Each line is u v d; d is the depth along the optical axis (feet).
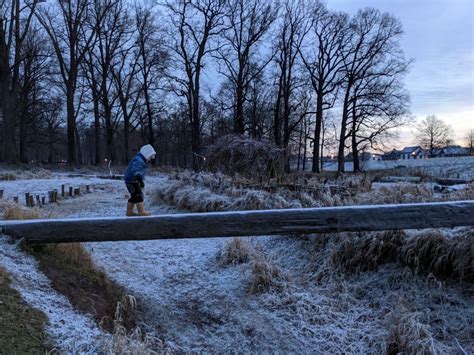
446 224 14.16
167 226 13.99
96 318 11.88
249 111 125.59
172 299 15.83
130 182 25.52
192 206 31.01
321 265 18.58
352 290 16.70
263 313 15.10
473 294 15.08
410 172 81.97
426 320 14.32
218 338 13.67
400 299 14.71
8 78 89.45
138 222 13.94
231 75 114.93
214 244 22.79
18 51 94.68
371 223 14.16
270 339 13.74
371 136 132.26
